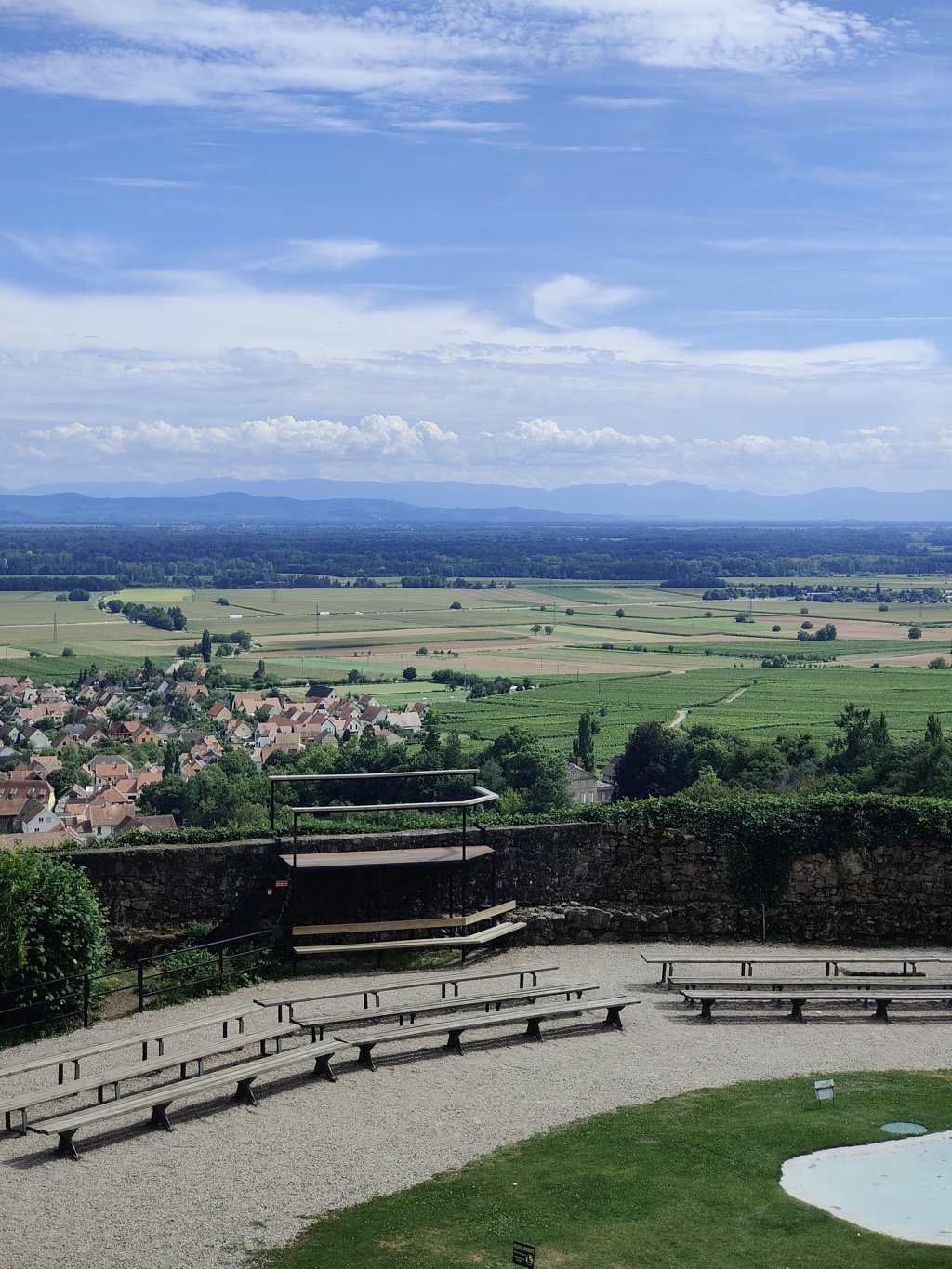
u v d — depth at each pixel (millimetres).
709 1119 13711
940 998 17484
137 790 116938
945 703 140375
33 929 17047
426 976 19219
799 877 21594
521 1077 15078
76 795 119750
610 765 105688
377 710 146000
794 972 19719
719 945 21188
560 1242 10859
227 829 21094
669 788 90000
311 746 120875
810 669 180750
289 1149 12859
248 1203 11586
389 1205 11562
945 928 21422
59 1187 11898
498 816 22578
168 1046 16250
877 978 18344
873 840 21516
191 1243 10773
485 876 21500
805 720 127500
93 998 17641
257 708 168750
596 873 21984
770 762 81688
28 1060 15297
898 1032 17031
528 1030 16656
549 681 173125
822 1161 12617
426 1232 11039
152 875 19766
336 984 18938
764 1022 17438
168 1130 13391
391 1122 13617
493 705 152125
